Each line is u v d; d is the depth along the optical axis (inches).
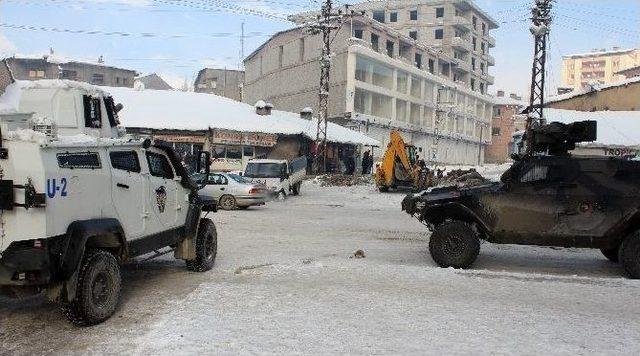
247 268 335.6
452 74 3265.3
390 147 1159.6
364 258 387.2
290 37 2640.3
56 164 205.3
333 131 1844.2
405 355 188.1
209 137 1441.9
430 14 3307.1
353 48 2218.3
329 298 262.7
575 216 334.0
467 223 355.3
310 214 724.0
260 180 952.9
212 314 233.6
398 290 281.4
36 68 2736.2
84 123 370.6
